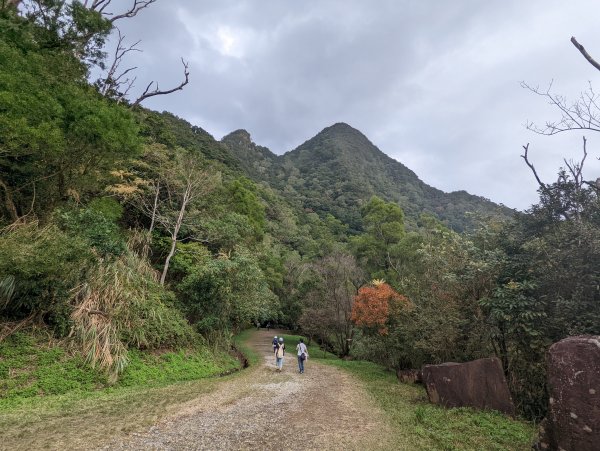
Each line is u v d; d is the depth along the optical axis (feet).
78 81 39.50
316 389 40.01
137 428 21.74
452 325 39.68
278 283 120.37
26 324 35.73
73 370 33.96
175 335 50.88
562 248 28.71
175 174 69.72
